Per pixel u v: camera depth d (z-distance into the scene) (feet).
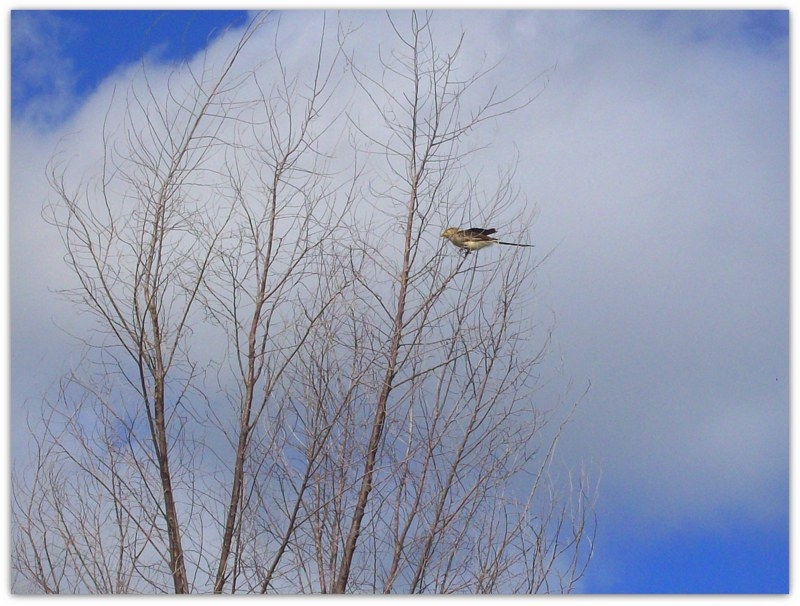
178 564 40.19
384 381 42.45
